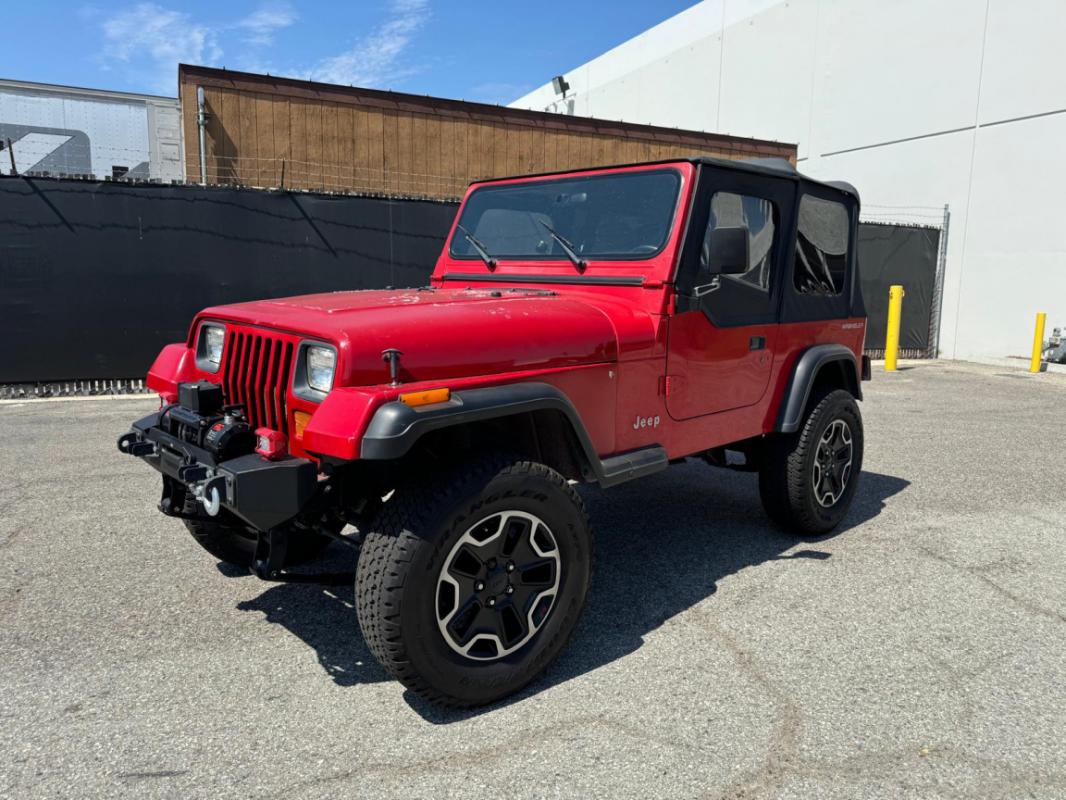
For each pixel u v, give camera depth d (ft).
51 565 12.34
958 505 16.22
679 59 69.62
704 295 10.83
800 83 56.18
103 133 38.29
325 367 8.04
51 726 8.05
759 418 12.48
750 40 61.00
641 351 10.16
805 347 13.33
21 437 20.63
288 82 35.76
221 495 7.79
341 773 7.33
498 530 8.28
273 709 8.43
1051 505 16.24
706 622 10.59
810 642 10.03
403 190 38.86
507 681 8.46
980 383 35.22
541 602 8.86
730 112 63.67
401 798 6.98
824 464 13.74
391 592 7.58
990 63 43.37
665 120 72.59
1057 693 8.84
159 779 7.22
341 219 29.60
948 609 11.06
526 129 41.60
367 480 9.00
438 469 8.13
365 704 8.55
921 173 47.73
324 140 36.86
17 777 7.21
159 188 26.78
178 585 11.66
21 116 36.58
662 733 8.00
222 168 35.04
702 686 8.93
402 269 30.91
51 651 9.63
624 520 14.99
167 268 27.27
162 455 9.25
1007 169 42.93
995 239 43.88
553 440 9.58
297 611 10.85
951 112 45.70
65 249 25.90
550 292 11.14
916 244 45.29
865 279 44.04
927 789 7.15
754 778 7.28
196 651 9.70
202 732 7.98
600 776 7.30
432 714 8.36
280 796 6.99
